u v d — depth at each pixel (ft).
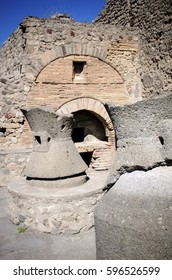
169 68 23.48
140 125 8.27
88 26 24.91
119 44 26.32
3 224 13.85
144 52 26.40
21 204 13.38
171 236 6.80
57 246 11.46
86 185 14.51
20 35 22.99
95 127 27.32
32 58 22.82
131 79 26.91
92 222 13.25
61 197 12.64
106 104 9.45
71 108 24.43
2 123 21.91
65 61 24.07
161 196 7.35
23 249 11.26
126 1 28.76
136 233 7.04
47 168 14.03
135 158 8.09
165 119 8.23
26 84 22.65
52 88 23.66
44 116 14.14
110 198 8.15
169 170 7.91
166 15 23.26
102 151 25.49
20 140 22.54
